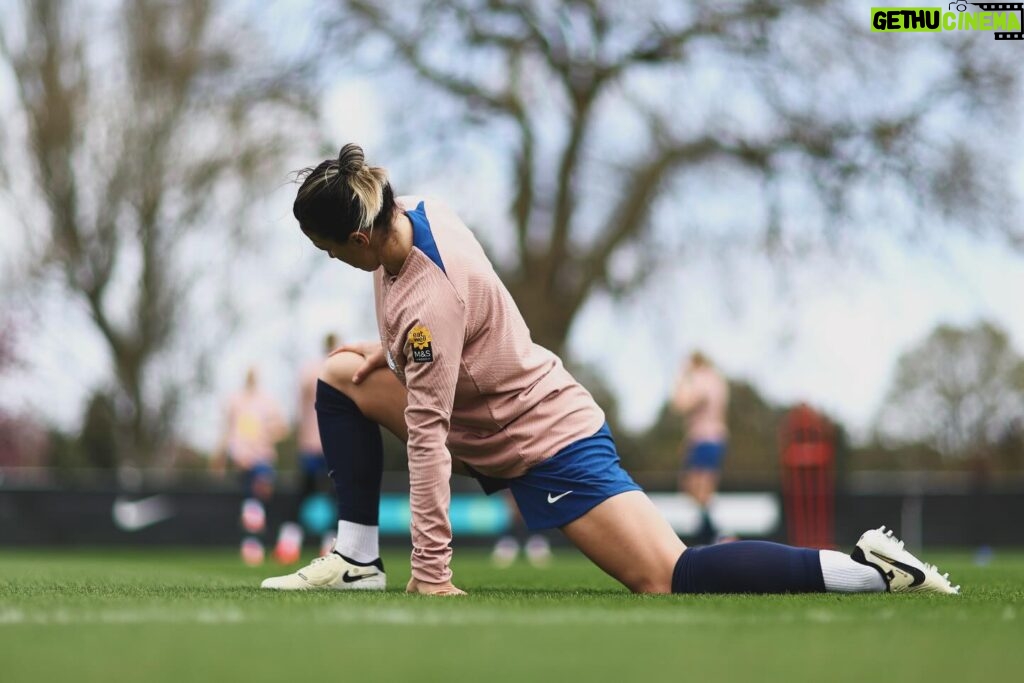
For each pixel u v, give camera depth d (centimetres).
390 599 922
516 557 3881
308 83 4581
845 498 4216
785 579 1003
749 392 5862
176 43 5091
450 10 4544
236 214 4725
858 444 8319
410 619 736
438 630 680
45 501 4344
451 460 1055
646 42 4572
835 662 579
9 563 2434
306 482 2909
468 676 534
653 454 6166
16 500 4344
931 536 4228
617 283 4719
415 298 981
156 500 4331
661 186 4634
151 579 1467
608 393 5847
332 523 4138
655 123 4603
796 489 3356
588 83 4694
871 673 551
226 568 2248
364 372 1096
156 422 6228
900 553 994
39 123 5856
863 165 4422
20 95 5891
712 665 566
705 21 4466
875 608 837
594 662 572
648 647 620
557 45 4659
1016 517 4231
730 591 1016
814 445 3334
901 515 4219
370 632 671
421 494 1002
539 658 583
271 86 4616
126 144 5753
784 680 531
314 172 962
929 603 893
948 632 690
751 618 755
